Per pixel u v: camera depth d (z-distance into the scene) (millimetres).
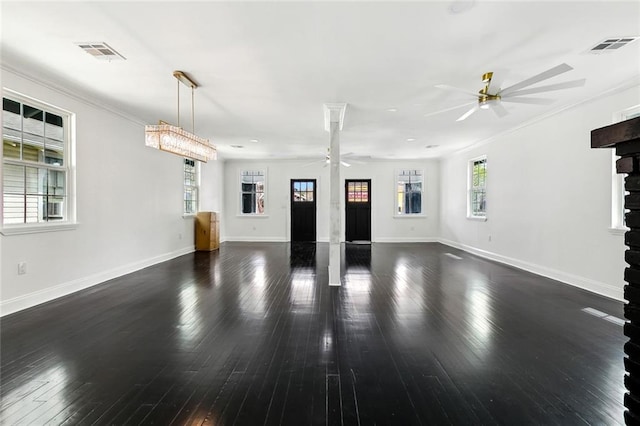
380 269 5523
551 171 4781
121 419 1651
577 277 4312
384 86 3674
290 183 9516
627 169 1265
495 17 2344
